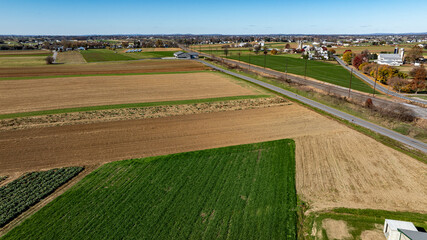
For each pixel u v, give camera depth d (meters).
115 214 21.05
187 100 54.75
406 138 37.16
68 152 31.66
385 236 19.64
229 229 19.72
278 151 32.28
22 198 22.89
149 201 22.64
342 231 20.14
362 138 36.62
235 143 34.62
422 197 23.89
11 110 46.91
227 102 53.47
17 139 35.00
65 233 19.09
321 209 22.41
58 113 45.41
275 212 21.66
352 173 27.80
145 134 37.25
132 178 26.12
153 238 18.73
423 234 17.72
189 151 32.16
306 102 54.91
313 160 30.44
